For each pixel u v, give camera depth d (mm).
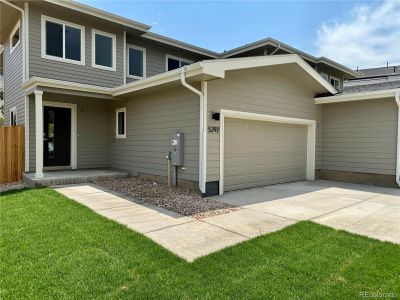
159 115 8266
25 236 3814
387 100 8898
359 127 9586
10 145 8703
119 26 10531
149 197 6469
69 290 2600
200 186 6758
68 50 9570
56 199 5891
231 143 7594
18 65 9703
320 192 7664
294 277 2904
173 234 4090
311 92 10102
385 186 8891
